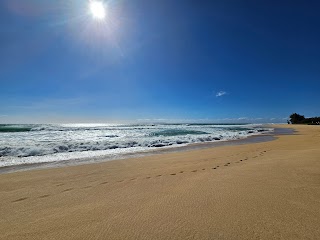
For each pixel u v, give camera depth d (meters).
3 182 5.11
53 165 7.73
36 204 3.52
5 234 2.45
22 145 12.84
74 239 2.26
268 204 2.98
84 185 4.71
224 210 2.83
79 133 25.86
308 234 2.16
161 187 4.18
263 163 6.12
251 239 2.11
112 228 2.48
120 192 4.00
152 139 17.98
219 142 16.58
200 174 5.17
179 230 2.35
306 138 18.36
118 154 10.50
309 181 4.05
